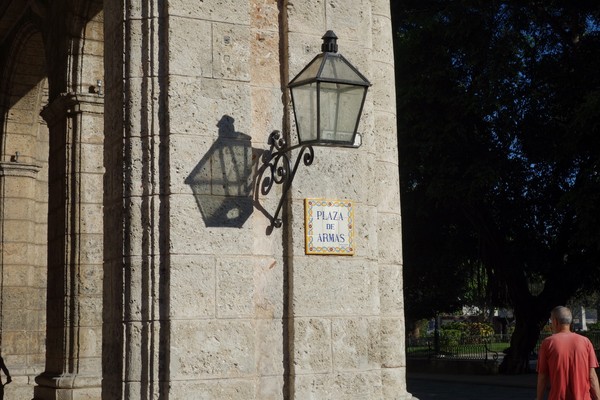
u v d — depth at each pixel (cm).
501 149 2655
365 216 811
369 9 848
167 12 745
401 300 940
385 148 945
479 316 5934
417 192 2800
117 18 764
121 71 750
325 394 770
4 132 1596
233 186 752
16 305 1589
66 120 1216
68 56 1218
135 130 738
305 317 770
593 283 2870
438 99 2559
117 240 742
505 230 2869
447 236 2991
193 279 726
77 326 1191
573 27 2597
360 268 801
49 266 1270
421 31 2578
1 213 1589
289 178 753
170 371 710
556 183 2716
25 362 1590
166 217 729
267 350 762
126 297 726
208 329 727
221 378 726
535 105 2541
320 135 674
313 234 780
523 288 2845
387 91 953
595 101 2219
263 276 768
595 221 2281
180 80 741
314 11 816
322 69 672
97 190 1218
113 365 734
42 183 1673
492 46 2545
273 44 804
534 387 2397
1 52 1597
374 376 798
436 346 3506
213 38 759
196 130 742
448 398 2127
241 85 765
